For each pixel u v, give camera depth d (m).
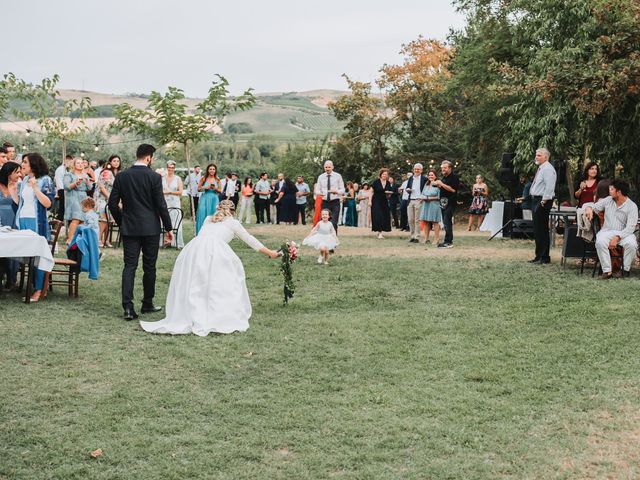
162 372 7.00
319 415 5.85
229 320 8.63
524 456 5.06
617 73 14.80
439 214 18.41
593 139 20.11
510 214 21.11
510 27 27.73
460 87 35.03
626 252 11.70
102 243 16.70
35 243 9.94
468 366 7.17
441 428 5.55
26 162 10.90
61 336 8.29
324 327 8.84
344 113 45.97
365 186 28.62
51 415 5.82
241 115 151.25
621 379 6.66
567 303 9.84
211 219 9.16
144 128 17.89
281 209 28.12
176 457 5.08
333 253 16.16
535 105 21.30
